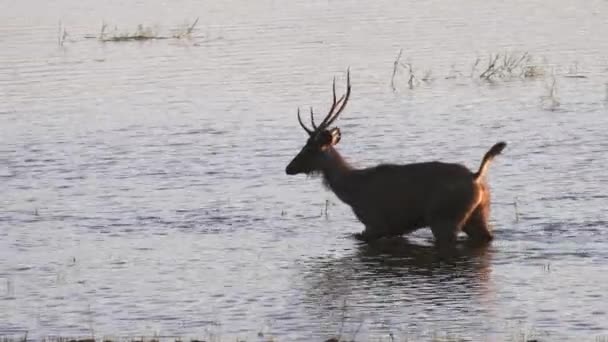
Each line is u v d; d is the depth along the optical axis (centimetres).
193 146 6531
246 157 6259
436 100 7588
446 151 6284
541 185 5491
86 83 8350
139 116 7331
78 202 5428
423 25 10525
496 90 7838
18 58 9262
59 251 4659
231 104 7625
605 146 6194
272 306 3928
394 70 8350
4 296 4091
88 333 3662
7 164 6206
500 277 4197
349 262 4462
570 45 9400
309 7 11656
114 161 6228
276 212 5212
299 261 4484
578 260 4362
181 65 8938
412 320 3744
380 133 6750
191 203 5375
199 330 3678
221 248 4669
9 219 5159
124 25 10756
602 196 5253
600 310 3778
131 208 5300
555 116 6988
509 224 4891
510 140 6444
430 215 4662
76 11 11600
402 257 4531
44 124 7156
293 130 6875
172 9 11725
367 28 10406
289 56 9206
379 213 4747
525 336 3531
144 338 3566
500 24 10506
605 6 11338
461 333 3584
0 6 11969
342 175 4878
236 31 10362
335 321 3747
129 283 4222
